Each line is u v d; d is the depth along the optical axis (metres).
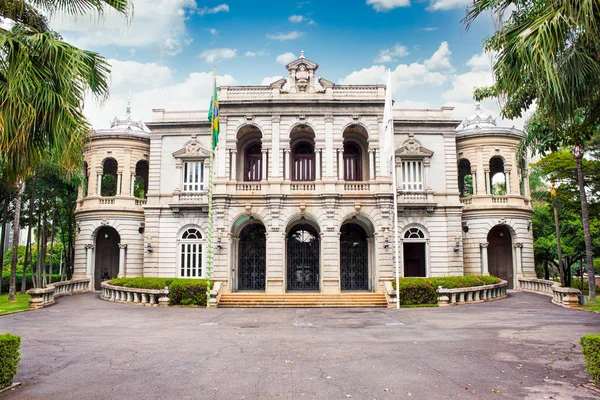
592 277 26.42
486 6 10.84
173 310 26.39
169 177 36.88
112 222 36.59
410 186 36.19
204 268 35.62
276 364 12.19
